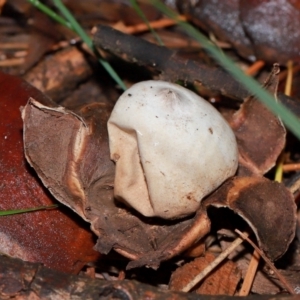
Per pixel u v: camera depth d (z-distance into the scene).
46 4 0.41
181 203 0.32
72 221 0.33
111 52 0.36
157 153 0.31
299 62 0.38
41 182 0.33
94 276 0.34
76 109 0.33
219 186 0.32
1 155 0.33
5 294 0.30
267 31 0.39
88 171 0.32
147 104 0.32
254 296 0.30
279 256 0.32
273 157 0.33
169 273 0.34
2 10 0.41
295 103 0.35
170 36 0.41
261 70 0.39
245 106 0.34
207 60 0.40
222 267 0.33
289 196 0.32
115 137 0.32
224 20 0.39
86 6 0.41
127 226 0.32
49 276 0.31
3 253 0.32
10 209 0.33
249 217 0.32
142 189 0.32
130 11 0.41
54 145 0.32
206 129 0.32
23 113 0.32
